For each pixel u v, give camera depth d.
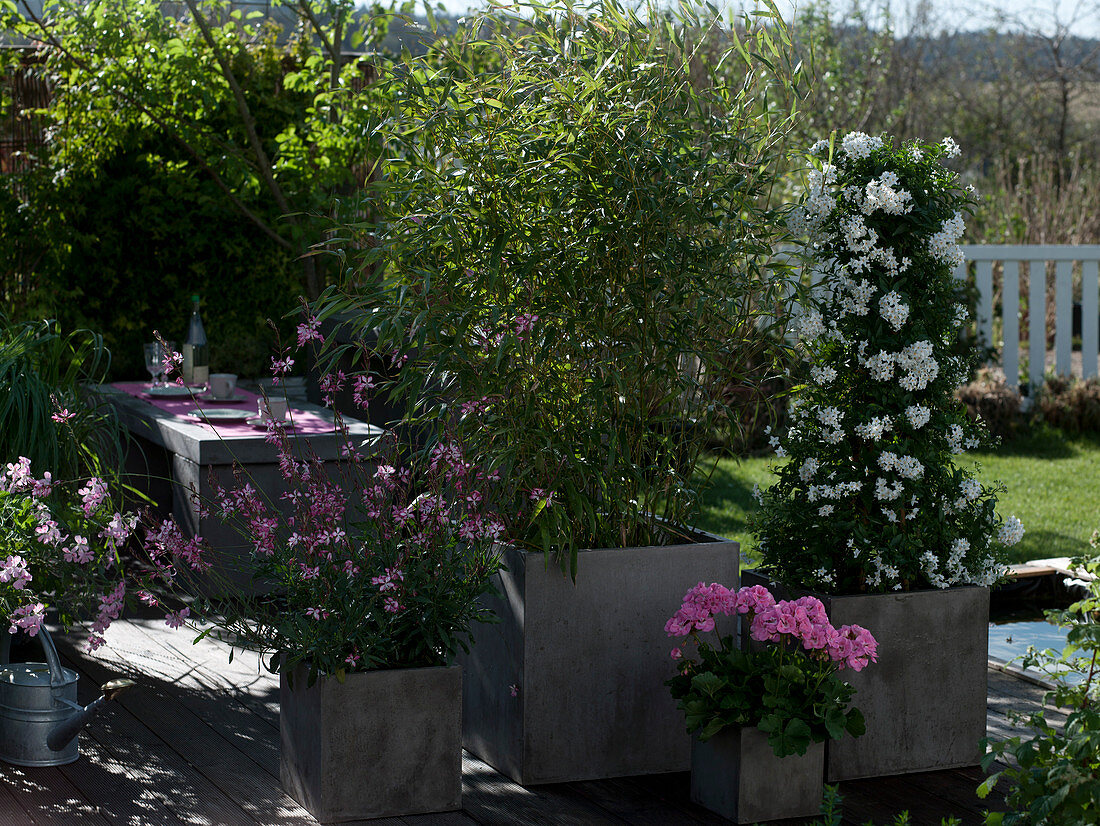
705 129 3.21
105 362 7.36
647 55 3.20
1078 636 2.66
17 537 3.25
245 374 7.60
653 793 3.09
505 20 3.31
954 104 15.18
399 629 2.90
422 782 2.92
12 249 7.28
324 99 6.92
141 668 3.96
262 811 2.93
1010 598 4.96
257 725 3.50
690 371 3.38
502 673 3.18
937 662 3.22
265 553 2.96
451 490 3.03
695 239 3.14
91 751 3.29
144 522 5.39
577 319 3.05
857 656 2.86
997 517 3.39
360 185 7.26
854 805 3.02
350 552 2.90
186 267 7.55
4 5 6.77
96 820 2.87
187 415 5.12
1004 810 2.98
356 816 2.87
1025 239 11.55
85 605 3.34
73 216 7.30
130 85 6.80
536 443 3.11
